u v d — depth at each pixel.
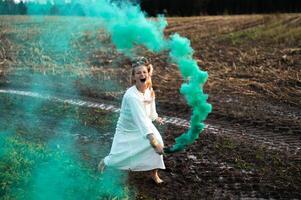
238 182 6.81
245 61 16.69
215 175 7.04
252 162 7.56
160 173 7.06
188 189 6.57
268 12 39.88
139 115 6.17
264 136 8.96
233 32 24.19
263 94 12.34
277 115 10.34
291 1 39.12
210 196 6.38
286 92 12.41
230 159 7.68
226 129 9.38
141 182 6.71
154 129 6.40
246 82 13.66
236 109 10.80
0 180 6.01
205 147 8.23
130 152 6.40
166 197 6.30
